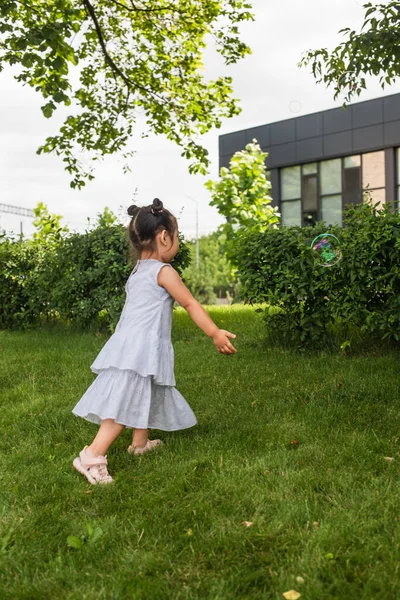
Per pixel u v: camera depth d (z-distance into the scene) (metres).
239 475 2.88
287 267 6.10
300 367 5.35
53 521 2.53
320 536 2.24
